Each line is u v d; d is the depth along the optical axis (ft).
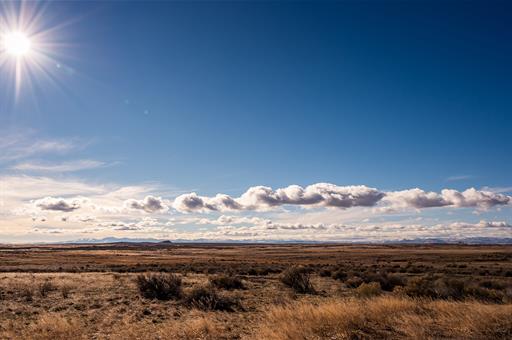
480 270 170.60
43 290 81.71
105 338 40.65
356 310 43.55
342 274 134.72
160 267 211.20
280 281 106.93
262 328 40.50
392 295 74.54
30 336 41.39
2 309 61.77
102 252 583.58
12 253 505.66
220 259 345.92
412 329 36.11
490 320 38.63
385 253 449.89
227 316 54.90
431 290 72.43
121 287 91.81
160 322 50.80
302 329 37.24
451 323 38.88
